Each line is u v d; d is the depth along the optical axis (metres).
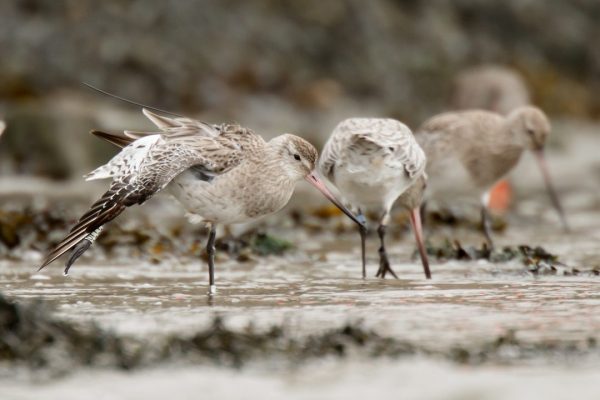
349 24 33.16
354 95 32.38
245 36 31.27
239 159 12.52
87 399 7.59
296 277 13.21
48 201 21.09
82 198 21.89
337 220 18.89
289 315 10.16
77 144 24.48
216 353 8.58
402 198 14.47
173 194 12.64
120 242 15.24
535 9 37.19
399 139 13.81
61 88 28.47
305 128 29.44
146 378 8.03
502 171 17.66
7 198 21.50
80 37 29.20
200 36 30.56
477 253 14.97
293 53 31.86
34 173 24.20
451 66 34.19
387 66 33.12
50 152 24.27
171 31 30.23
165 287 12.21
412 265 14.51
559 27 37.56
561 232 19.12
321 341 8.84
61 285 12.33
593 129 34.88
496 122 17.56
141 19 30.05
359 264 14.63
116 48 29.28
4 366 8.29
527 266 13.86
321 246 16.78
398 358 8.47
